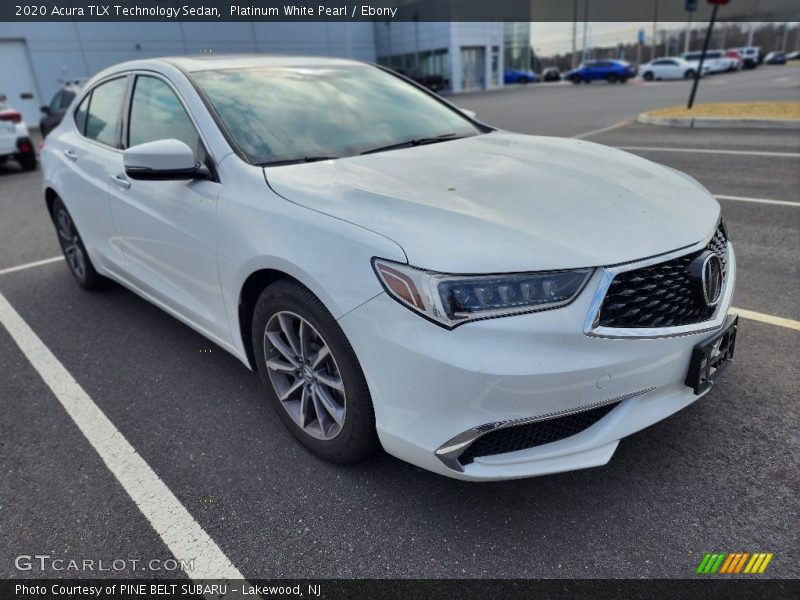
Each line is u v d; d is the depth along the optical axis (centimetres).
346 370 206
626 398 194
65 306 419
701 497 211
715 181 661
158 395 298
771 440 238
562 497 216
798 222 504
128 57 2631
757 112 1134
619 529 200
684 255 198
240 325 257
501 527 204
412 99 348
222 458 247
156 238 297
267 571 192
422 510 213
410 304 181
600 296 181
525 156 273
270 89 303
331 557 196
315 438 236
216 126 266
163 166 246
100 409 288
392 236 191
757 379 278
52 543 206
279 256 213
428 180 234
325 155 271
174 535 207
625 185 235
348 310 193
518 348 176
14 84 2442
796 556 186
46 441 264
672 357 196
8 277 488
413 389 185
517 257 181
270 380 252
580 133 1138
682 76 3472
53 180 409
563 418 191
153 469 242
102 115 368
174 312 314
